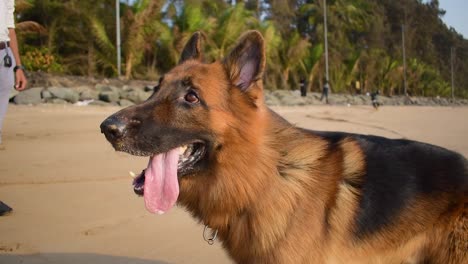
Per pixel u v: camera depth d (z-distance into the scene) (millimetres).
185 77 914
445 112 7047
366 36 15938
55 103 4203
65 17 6098
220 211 913
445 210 918
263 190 886
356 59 12055
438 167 940
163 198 882
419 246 936
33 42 6293
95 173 1812
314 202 883
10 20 1388
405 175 927
